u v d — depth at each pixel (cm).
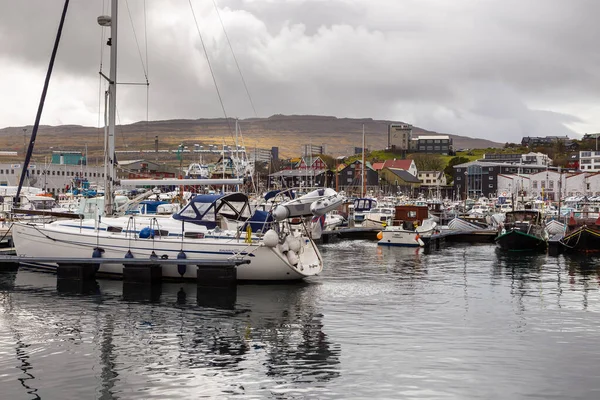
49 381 1397
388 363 1536
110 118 2888
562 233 5484
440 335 1817
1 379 1407
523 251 4647
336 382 1397
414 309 2191
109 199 2900
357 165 17338
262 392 1334
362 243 5225
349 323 1956
